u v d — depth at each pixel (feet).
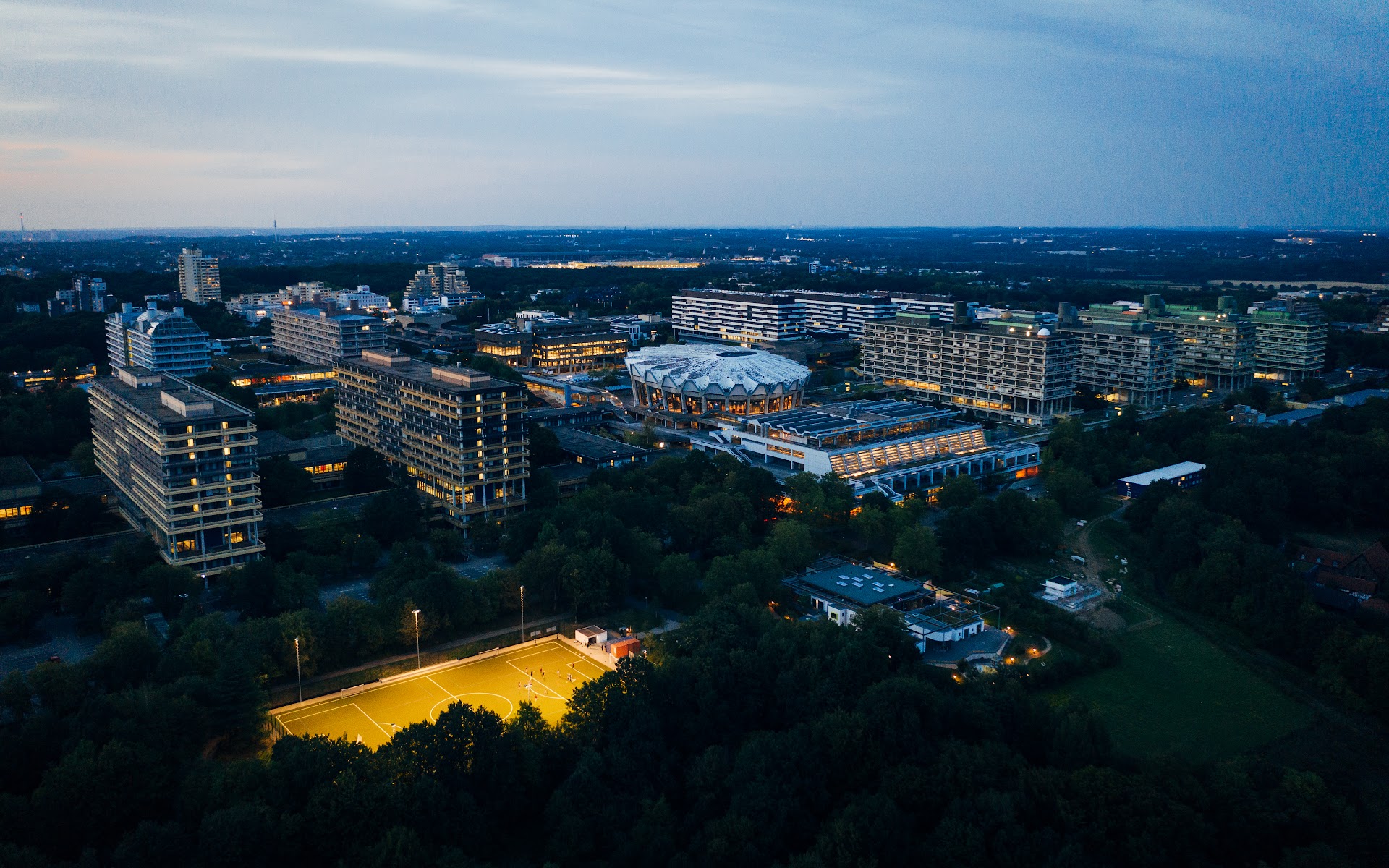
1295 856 634.43
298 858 650.84
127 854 600.80
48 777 649.61
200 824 641.40
